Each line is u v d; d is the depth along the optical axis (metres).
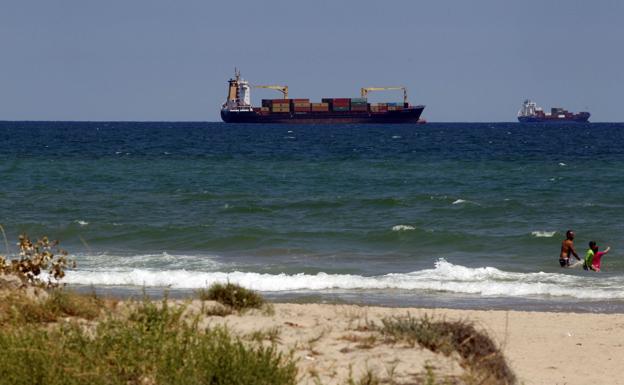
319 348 30.41
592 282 75.31
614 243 101.38
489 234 108.50
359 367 27.45
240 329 33.16
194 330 27.52
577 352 43.44
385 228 113.75
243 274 75.06
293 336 32.41
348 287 72.00
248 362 23.75
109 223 112.19
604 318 54.41
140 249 96.75
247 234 105.88
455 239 104.06
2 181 184.38
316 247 98.88
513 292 69.75
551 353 43.12
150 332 26.45
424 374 26.62
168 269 81.00
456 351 30.03
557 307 63.47
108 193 160.25
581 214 131.38
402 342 31.27
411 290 70.88
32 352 22.88
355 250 97.50
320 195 161.75
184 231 107.62
